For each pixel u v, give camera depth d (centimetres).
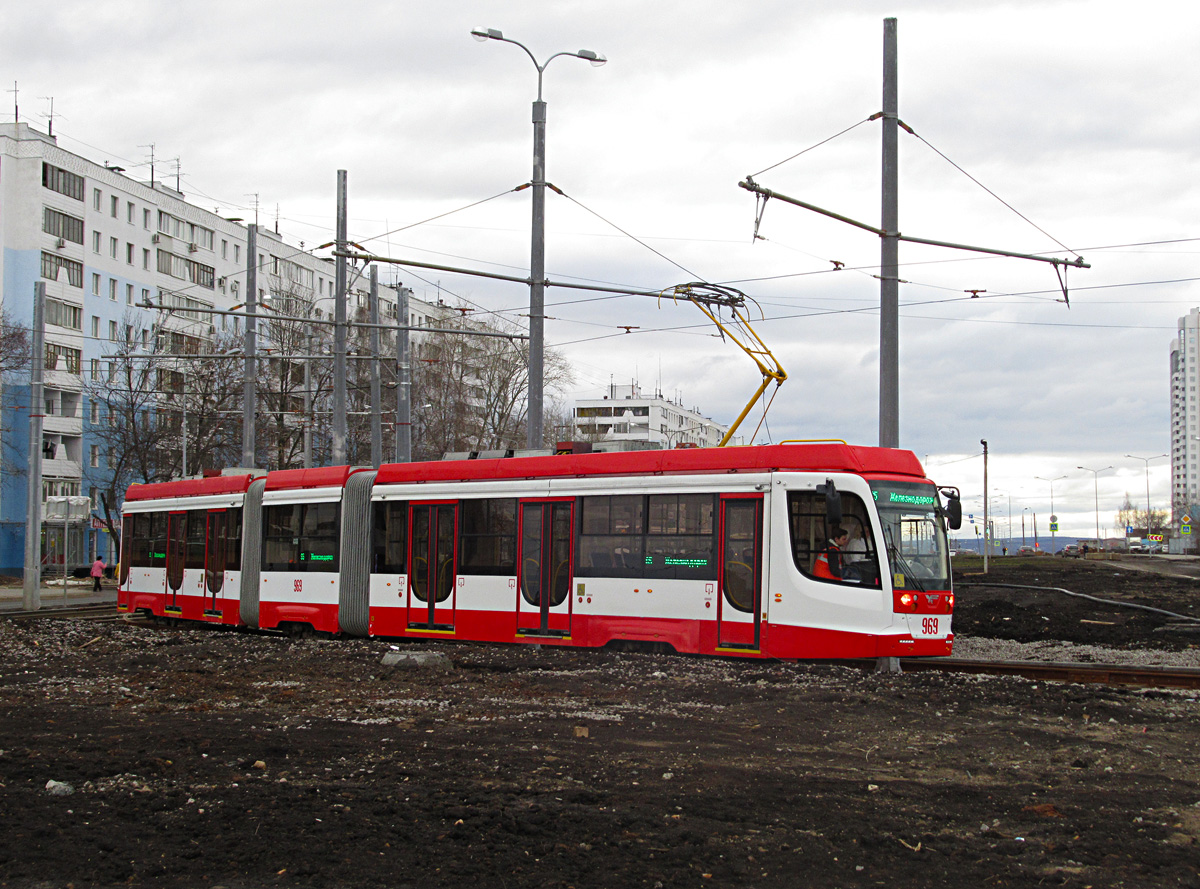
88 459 6788
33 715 1217
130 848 682
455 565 2047
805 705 1273
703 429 18012
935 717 1207
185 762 938
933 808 815
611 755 1002
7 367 5309
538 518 1945
